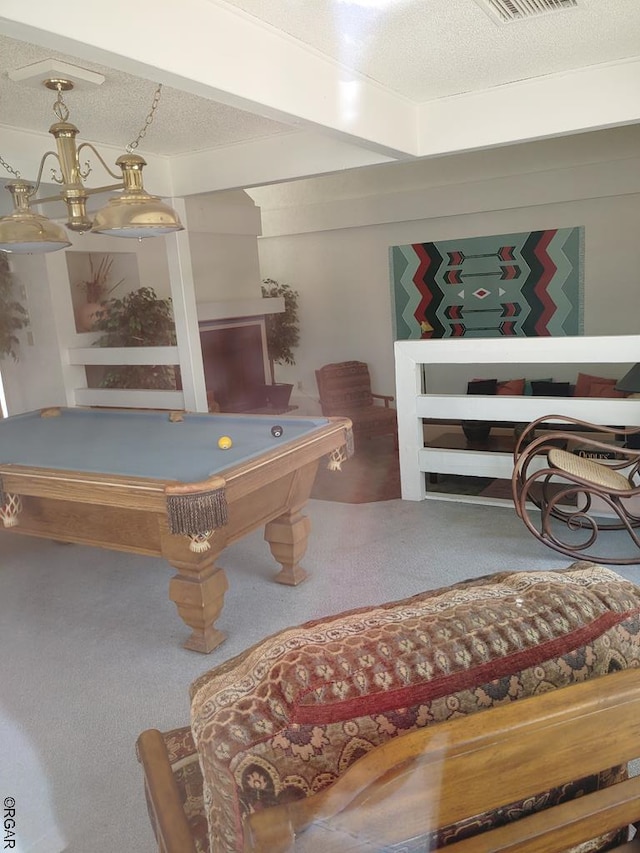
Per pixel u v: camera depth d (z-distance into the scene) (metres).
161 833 1.12
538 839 0.87
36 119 3.59
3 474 2.80
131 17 2.00
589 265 6.64
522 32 2.71
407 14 2.44
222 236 6.69
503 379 7.15
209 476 2.53
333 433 3.24
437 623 0.96
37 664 2.66
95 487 2.58
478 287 7.18
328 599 3.11
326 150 4.19
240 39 2.41
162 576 3.46
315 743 0.84
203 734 0.89
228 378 6.96
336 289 7.93
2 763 2.06
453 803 0.80
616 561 3.21
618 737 0.87
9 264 5.92
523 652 0.91
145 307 6.23
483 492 4.46
